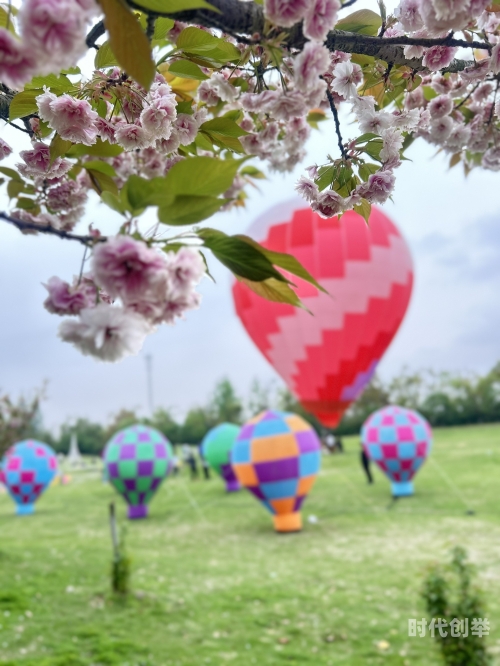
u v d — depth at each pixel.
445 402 41.72
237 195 2.71
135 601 7.48
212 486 22.06
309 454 11.76
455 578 7.40
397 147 1.68
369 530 11.20
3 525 15.55
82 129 1.56
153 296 0.97
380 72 1.87
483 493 14.08
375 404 42.66
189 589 8.01
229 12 1.20
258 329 7.63
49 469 17.89
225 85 1.80
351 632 6.24
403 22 1.51
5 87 1.66
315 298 6.85
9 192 1.94
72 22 0.84
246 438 12.00
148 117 1.63
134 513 15.58
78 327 0.95
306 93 1.45
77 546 11.13
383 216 7.46
